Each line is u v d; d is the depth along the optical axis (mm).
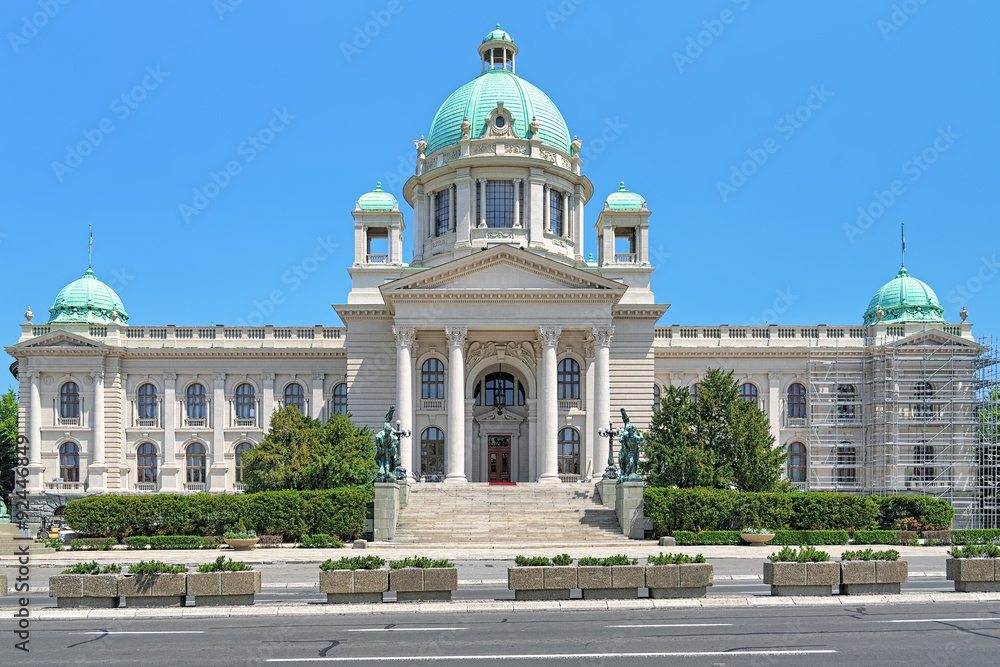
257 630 21531
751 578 33531
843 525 54719
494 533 51844
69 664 17953
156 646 19656
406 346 67812
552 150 80562
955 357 76875
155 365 80562
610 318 67938
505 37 86375
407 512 55750
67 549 48781
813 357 79062
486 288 67500
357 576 25328
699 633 20672
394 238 76812
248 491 58375
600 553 43875
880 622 22094
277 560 42500
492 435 74688
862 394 78625
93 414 78062
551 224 80750
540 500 58406
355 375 72562
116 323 81125
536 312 68000
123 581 24938
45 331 80062
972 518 74688
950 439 75938
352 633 20969
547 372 67000
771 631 20906
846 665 17516
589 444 69125
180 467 79625
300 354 80250
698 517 52094
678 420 58844
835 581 26219
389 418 54781
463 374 67750
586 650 18859
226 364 80750
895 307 83375
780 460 57812
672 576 25562
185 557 43906
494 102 81438
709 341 80000
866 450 78188
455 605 24438
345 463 57281
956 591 26984
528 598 25516
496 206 78875
